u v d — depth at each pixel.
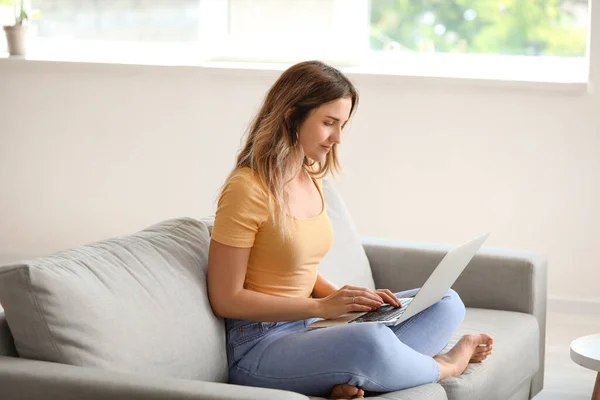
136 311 2.10
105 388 1.83
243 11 5.07
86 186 5.23
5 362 1.92
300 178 2.50
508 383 2.74
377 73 4.76
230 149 5.04
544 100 4.62
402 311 2.33
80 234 5.29
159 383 1.83
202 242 2.45
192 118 5.05
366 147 4.87
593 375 3.75
